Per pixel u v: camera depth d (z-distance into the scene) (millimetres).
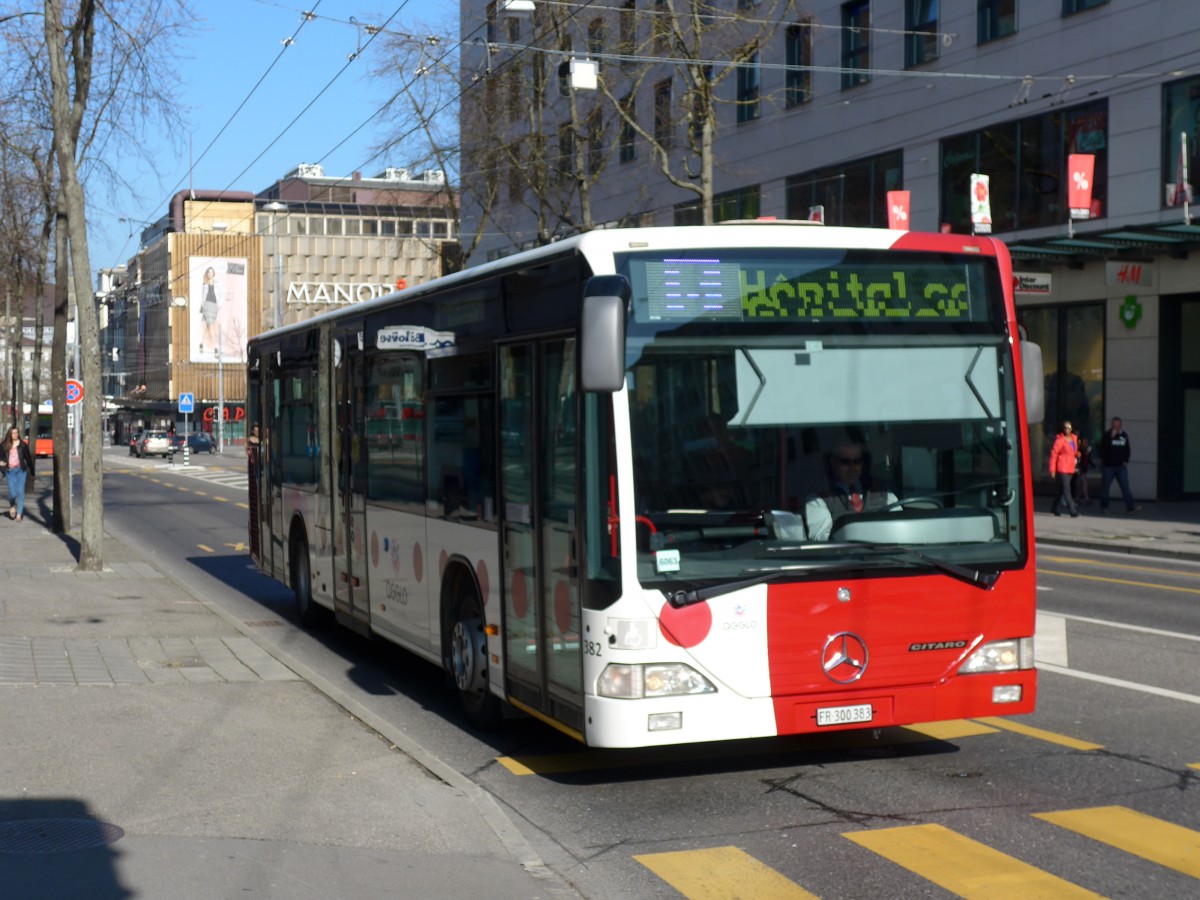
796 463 6957
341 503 11852
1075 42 28750
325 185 127375
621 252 6879
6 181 29609
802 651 6867
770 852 6172
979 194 28969
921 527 7105
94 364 17812
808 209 36406
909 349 7203
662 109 37281
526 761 8055
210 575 19594
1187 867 5883
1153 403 28469
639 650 6668
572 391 7125
